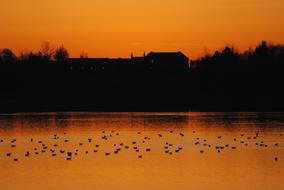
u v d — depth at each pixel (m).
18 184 57.06
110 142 89.38
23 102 199.88
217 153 76.44
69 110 163.88
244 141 89.56
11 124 119.06
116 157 73.00
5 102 198.88
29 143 88.25
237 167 65.50
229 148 81.44
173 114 147.12
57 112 155.50
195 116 139.62
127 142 89.25
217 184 56.75
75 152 77.38
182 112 154.38
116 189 54.91
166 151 77.31
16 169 64.88
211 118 133.00
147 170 63.91
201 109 166.00
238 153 76.25
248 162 68.75
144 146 84.19
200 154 75.44
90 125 116.88
